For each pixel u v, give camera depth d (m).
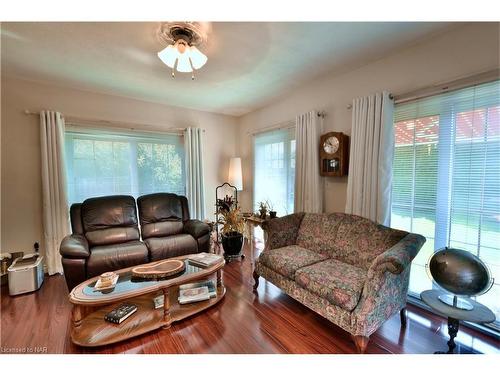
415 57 2.05
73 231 2.70
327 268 1.95
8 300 2.26
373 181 2.25
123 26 1.74
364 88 2.45
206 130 4.25
